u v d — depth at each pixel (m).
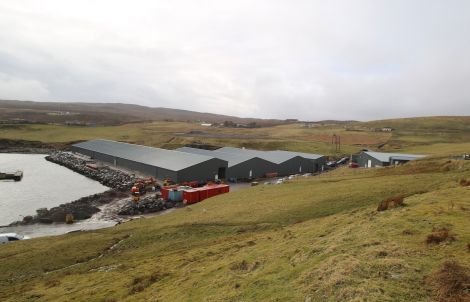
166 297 24.89
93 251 47.44
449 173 58.31
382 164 115.12
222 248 36.44
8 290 36.62
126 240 50.91
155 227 55.69
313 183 75.25
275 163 134.88
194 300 22.27
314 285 18.38
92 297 29.38
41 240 56.84
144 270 34.31
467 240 20.80
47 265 43.62
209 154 148.62
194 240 45.31
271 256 27.17
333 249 23.33
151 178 116.88
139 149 157.25
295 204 53.75
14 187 110.38
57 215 77.50
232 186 112.50
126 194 101.31
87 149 181.62
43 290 34.31
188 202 88.81
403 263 18.56
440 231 22.56
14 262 45.59
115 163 153.62
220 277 25.28
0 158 174.38
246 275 24.09
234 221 50.88
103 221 76.31
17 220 77.44
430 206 30.23
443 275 16.27
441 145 182.38
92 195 98.38
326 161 160.38
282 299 18.00
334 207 47.47
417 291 15.91
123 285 30.89
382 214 31.17
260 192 73.50
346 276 18.02
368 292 16.02
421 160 92.44
